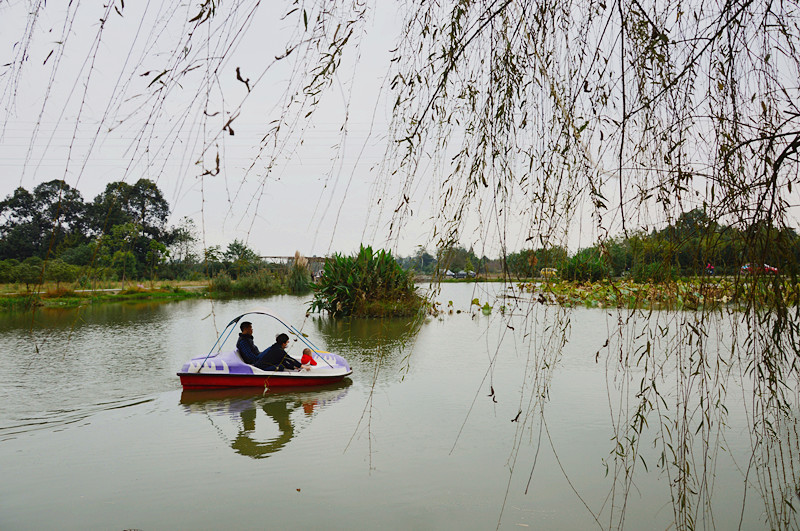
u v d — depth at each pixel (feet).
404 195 5.75
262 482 12.17
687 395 5.94
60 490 11.81
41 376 22.67
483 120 5.65
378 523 10.31
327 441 14.74
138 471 12.85
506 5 5.45
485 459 13.23
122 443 14.80
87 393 20.06
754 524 9.39
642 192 5.58
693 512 9.98
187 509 10.92
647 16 5.37
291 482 12.14
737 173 5.58
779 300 5.24
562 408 16.96
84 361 25.95
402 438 14.75
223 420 16.89
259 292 76.48
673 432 14.15
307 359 22.53
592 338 30.73
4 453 14.11
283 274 80.64
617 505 10.73
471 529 10.02
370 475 12.46
